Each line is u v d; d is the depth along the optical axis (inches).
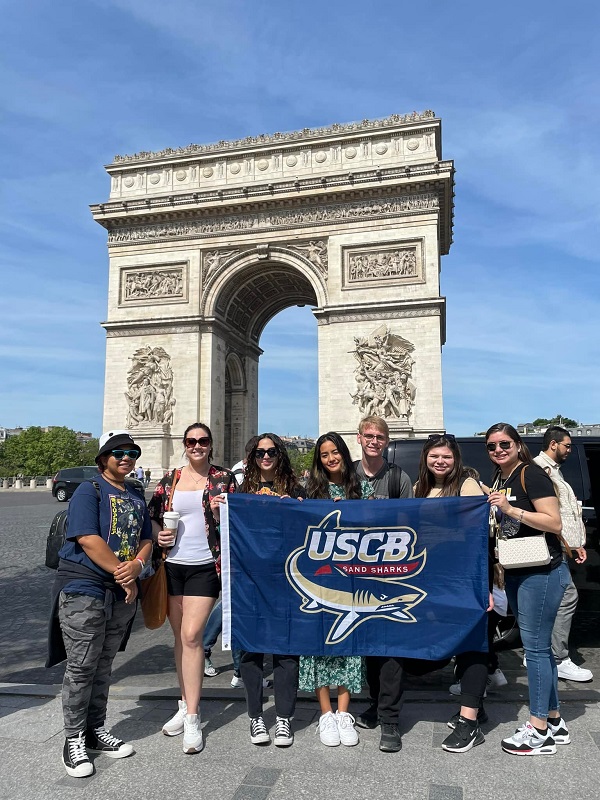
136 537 131.8
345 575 137.8
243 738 132.3
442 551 136.0
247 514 141.3
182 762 120.8
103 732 126.6
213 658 213.3
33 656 208.7
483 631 129.3
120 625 129.0
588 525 211.9
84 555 125.8
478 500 136.0
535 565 124.6
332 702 155.8
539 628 125.5
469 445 227.0
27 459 2721.5
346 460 148.4
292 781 111.7
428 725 138.5
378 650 132.1
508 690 168.2
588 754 121.3
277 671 134.2
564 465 219.3
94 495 128.3
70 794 108.9
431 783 110.2
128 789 110.3
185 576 138.9
